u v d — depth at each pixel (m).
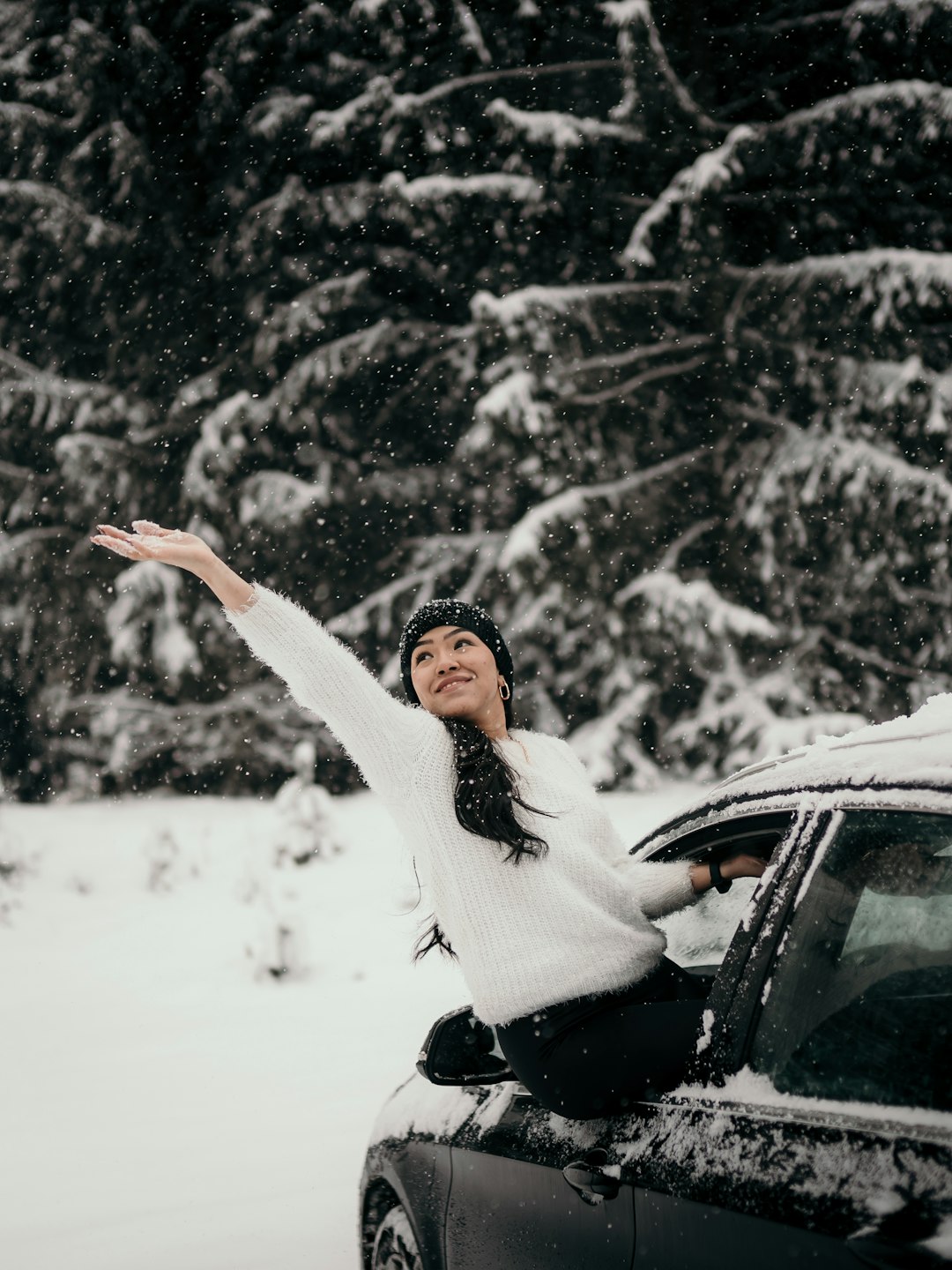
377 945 8.84
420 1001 7.45
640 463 17.41
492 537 17.36
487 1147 2.44
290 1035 6.96
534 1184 2.24
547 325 16.45
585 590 15.99
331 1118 5.46
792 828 1.98
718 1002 1.96
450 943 2.47
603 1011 2.15
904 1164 1.52
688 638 15.65
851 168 17.17
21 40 19.39
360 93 18.73
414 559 17.86
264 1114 5.59
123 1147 5.30
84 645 18.30
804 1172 1.63
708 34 18.47
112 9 19.09
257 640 2.36
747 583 16.80
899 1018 1.70
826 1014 1.79
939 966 1.72
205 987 8.15
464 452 16.53
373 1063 6.29
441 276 18.69
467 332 17.92
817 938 1.86
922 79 17.47
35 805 17.48
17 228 18.91
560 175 17.78
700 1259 1.75
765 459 16.70
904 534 15.58
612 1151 2.01
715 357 17.36
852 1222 1.51
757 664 16.11
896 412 16.05
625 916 2.26
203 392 18.81
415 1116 2.87
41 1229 4.38
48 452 19.09
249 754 17.67
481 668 2.45
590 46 18.97
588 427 16.59
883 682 16.62
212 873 11.75
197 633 17.81
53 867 12.28
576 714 17.08
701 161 16.30
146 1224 4.32
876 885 1.81
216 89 18.55
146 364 19.48
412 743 2.29
